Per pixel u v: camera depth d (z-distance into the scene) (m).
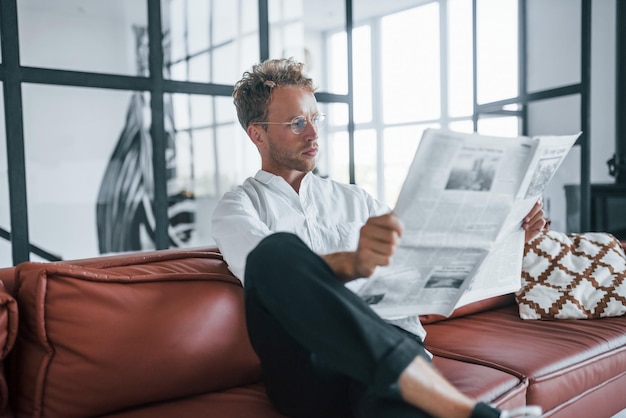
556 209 4.34
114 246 5.75
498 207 0.97
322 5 6.91
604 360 1.41
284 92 1.25
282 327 0.94
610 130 4.84
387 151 7.57
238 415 1.02
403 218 0.88
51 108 5.33
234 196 1.23
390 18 7.34
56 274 1.00
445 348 1.41
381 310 1.00
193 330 1.10
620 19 4.69
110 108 5.64
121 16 5.71
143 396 1.05
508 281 1.26
